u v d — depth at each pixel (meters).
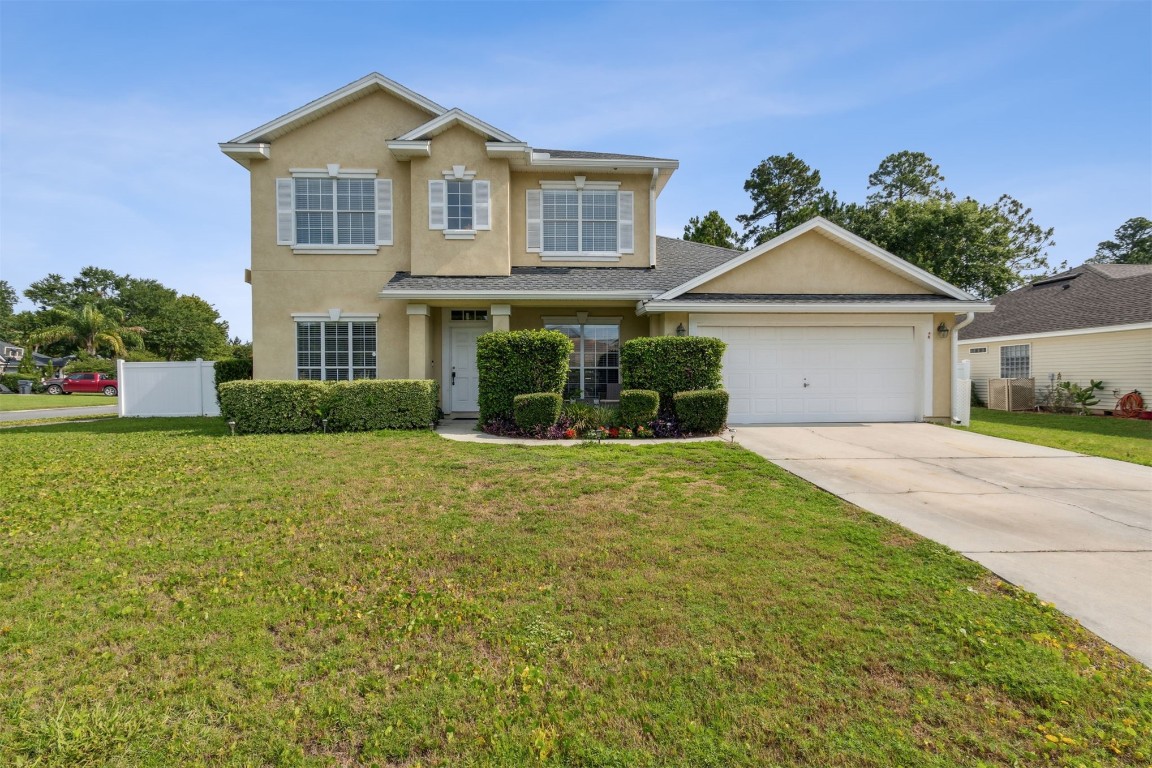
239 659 3.26
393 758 2.51
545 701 2.89
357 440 10.65
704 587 4.16
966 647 3.35
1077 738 2.59
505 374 11.83
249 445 10.03
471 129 14.08
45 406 23.03
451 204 14.23
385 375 14.35
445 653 3.34
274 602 3.98
